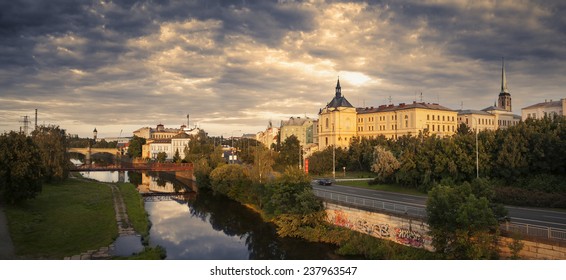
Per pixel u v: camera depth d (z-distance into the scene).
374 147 98.56
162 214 69.94
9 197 52.78
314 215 50.88
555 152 52.47
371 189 69.31
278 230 52.69
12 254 37.59
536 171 55.41
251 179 74.38
